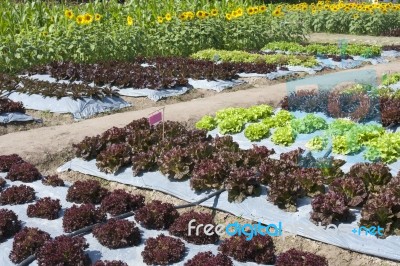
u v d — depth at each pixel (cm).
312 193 761
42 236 678
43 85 1380
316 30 3138
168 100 1441
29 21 1928
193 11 2331
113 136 961
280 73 1747
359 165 793
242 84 1619
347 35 3009
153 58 1814
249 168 818
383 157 866
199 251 676
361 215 678
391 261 645
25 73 1592
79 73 1518
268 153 880
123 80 1462
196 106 1330
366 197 725
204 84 1559
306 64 1847
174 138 947
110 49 1819
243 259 650
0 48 1605
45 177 890
